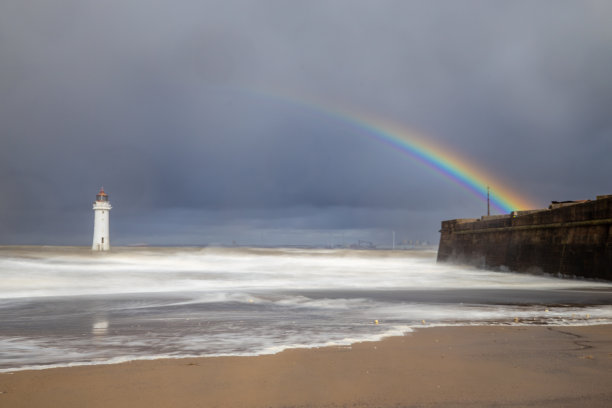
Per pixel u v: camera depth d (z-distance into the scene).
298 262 76.94
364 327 13.03
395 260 91.62
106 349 10.05
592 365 7.99
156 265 58.25
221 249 135.75
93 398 6.34
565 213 35.84
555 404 5.98
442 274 45.34
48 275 33.62
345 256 109.69
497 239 49.28
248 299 22.09
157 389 6.75
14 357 9.21
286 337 11.41
